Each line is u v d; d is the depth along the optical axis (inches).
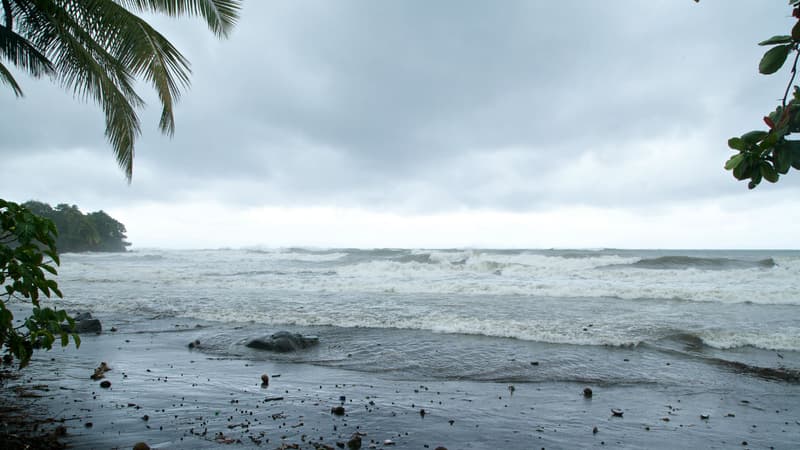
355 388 237.6
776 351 321.4
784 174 60.5
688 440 172.6
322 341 354.6
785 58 60.0
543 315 453.4
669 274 832.9
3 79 362.3
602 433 178.1
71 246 2288.4
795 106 60.1
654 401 220.4
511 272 930.7
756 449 165.3
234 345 339.6
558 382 252.1
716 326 398.6
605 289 631.8
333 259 1588.3
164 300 576.7
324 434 170.9
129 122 345.4
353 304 536.1
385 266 1051.3
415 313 470.3
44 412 185.9
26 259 135.3
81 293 653.3
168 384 237.8
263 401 212.2
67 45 316.5
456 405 210.5
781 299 538.9
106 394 215.8
